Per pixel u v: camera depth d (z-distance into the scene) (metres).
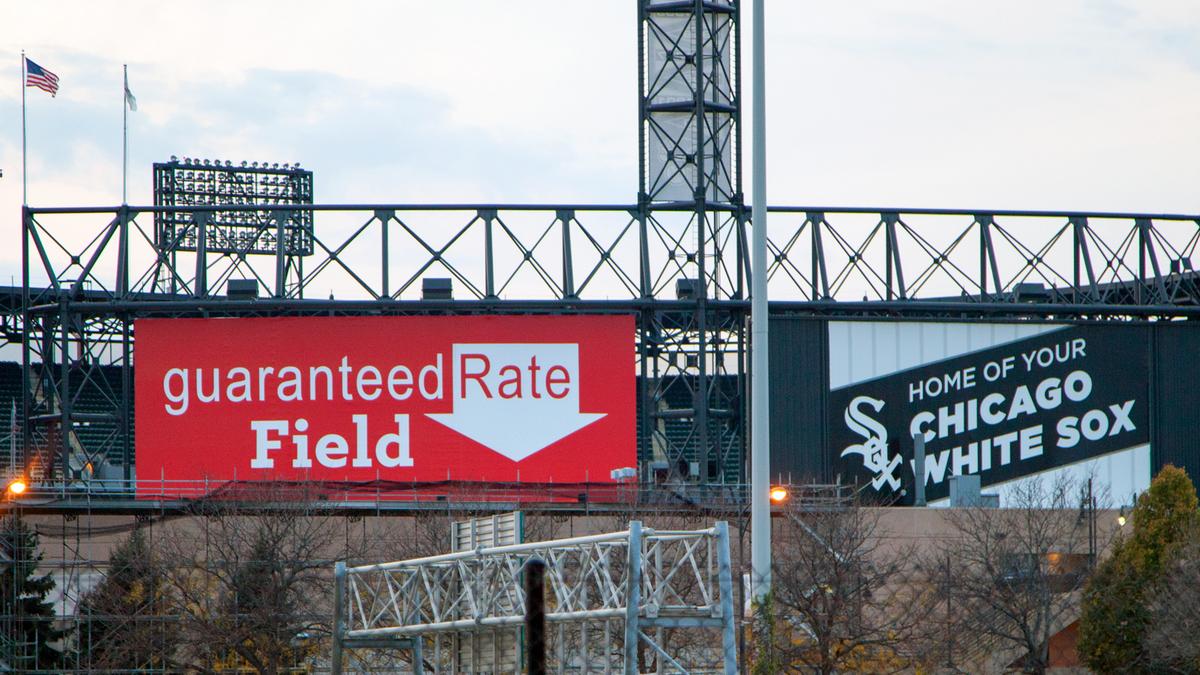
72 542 199.62
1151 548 167.88
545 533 183.25
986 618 165.88
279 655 159.88
